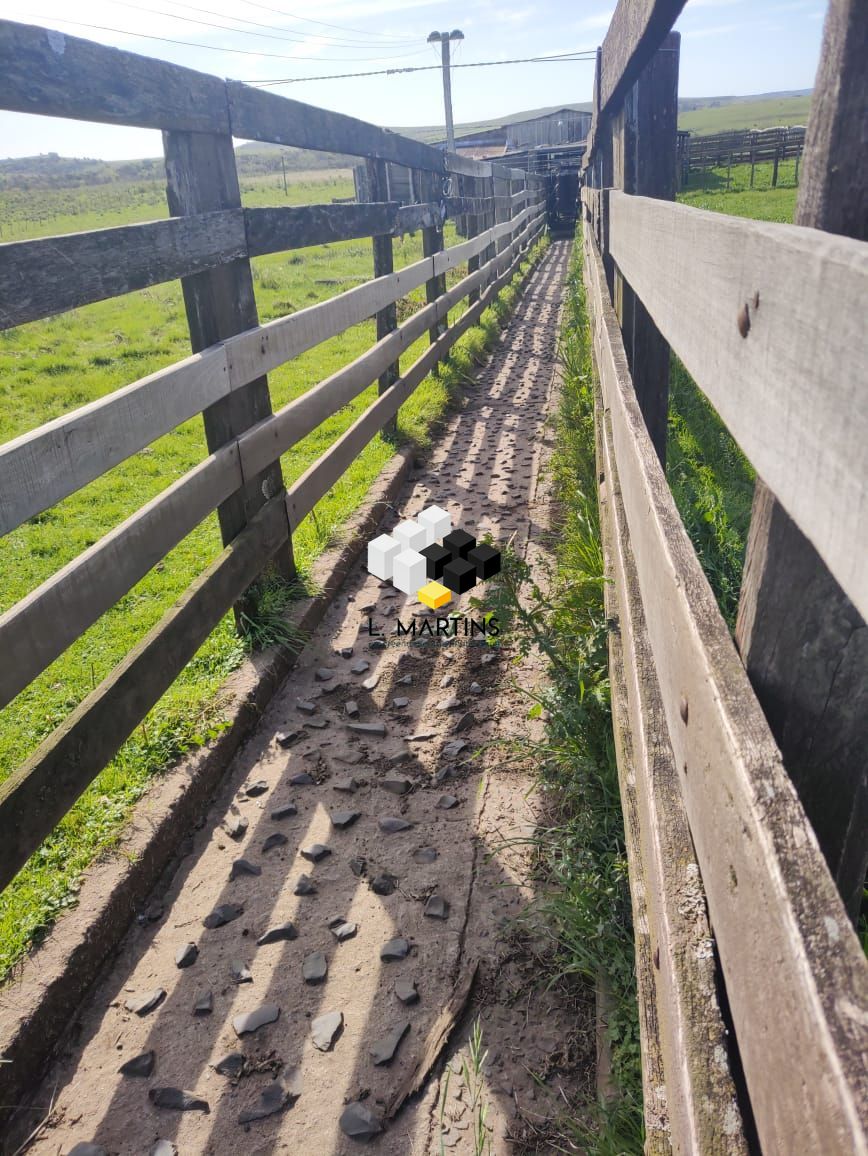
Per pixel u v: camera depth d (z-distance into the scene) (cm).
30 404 925
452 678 375
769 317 88
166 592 464
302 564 468
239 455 355
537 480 620
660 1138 115
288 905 260
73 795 238
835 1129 51
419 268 761
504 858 271
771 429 87
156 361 1154
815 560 112
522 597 435
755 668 121
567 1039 210
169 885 271
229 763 326
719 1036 94
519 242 1872
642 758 146
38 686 378
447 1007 221
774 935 67
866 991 57
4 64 220
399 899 258
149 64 289
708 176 4262
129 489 645
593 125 684
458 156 964
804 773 125
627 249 309
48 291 227
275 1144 191
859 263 62
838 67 88
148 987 234
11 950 230
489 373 999
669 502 158
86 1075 211
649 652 174
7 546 542
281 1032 218
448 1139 189
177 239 302
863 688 118
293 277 1980
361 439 558
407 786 307
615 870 227
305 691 372
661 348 421
